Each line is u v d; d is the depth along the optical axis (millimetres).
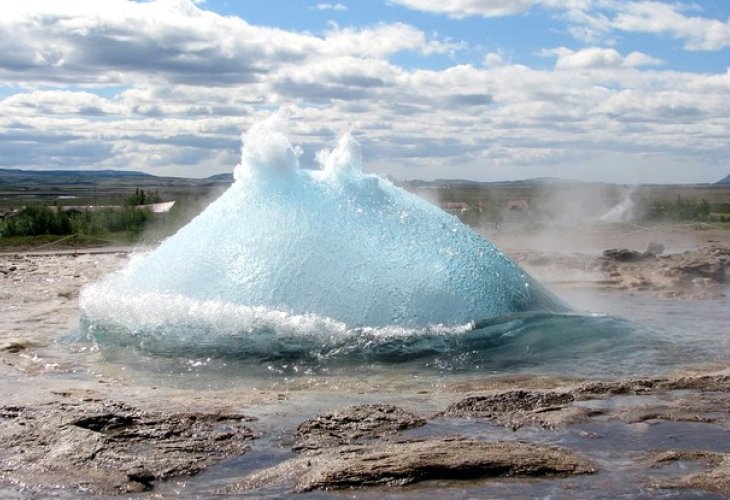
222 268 8391
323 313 7855
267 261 8273
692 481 4277
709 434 5086
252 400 5965
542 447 4773
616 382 6316
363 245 8398
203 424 5340
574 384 6402
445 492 4176
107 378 6758
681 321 9461
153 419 5387
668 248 23734
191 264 8562
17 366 7203
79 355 7633
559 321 8250
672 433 5109
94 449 4777
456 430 5203
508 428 5238
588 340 7812
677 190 112062
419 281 8133
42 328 9102
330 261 8219
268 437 5102
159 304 8172
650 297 11859
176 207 33500
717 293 12109
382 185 9547
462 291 8164
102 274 15484
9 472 4484
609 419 5410
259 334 7574
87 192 124062
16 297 11844
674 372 6816
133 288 8719
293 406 5809
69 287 12953
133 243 27391
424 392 6230
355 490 4211
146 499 4137
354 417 5402
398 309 7898
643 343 7816
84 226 30875
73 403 5812
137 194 44000
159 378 6734
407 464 4445
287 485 4293
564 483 4281
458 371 6859
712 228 30328
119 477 4395
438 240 8680
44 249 25562
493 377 6660
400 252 8398
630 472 4441
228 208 9047
